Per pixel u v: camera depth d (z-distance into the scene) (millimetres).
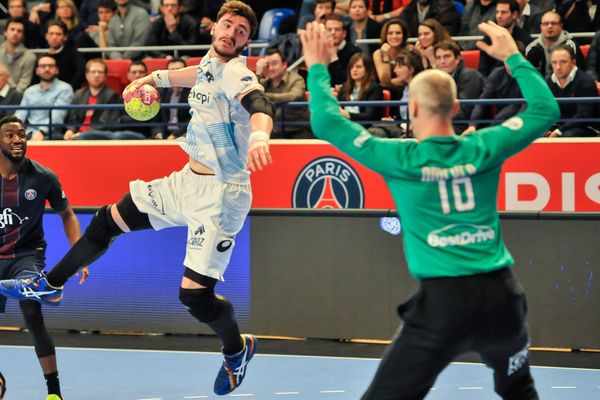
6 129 16297
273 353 20250
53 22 28062
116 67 28156
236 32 13648
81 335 22500
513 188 21031
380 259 21062
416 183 9867
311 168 21969
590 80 22453
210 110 13906
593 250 20047
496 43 10500
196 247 14289
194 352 20484
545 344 20453
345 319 21344
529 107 10242
